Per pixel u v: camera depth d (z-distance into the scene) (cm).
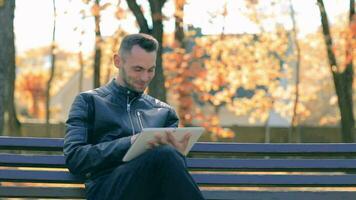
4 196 449
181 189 382
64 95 4762
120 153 404
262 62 1772
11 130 1269
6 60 895
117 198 395
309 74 2538
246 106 1827
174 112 459
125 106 441
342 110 1492
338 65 1561
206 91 1631
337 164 455
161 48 1224
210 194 452
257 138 2847
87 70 2403
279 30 1812
